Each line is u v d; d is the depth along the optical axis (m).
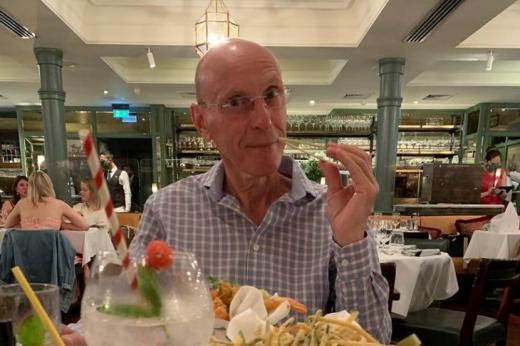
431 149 6.81
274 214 0.87
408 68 4.26
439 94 5.86
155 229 0.94
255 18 3.34
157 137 6.80
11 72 4.97
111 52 3.62
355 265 0.74
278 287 0.84
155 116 6.76
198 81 0.79
